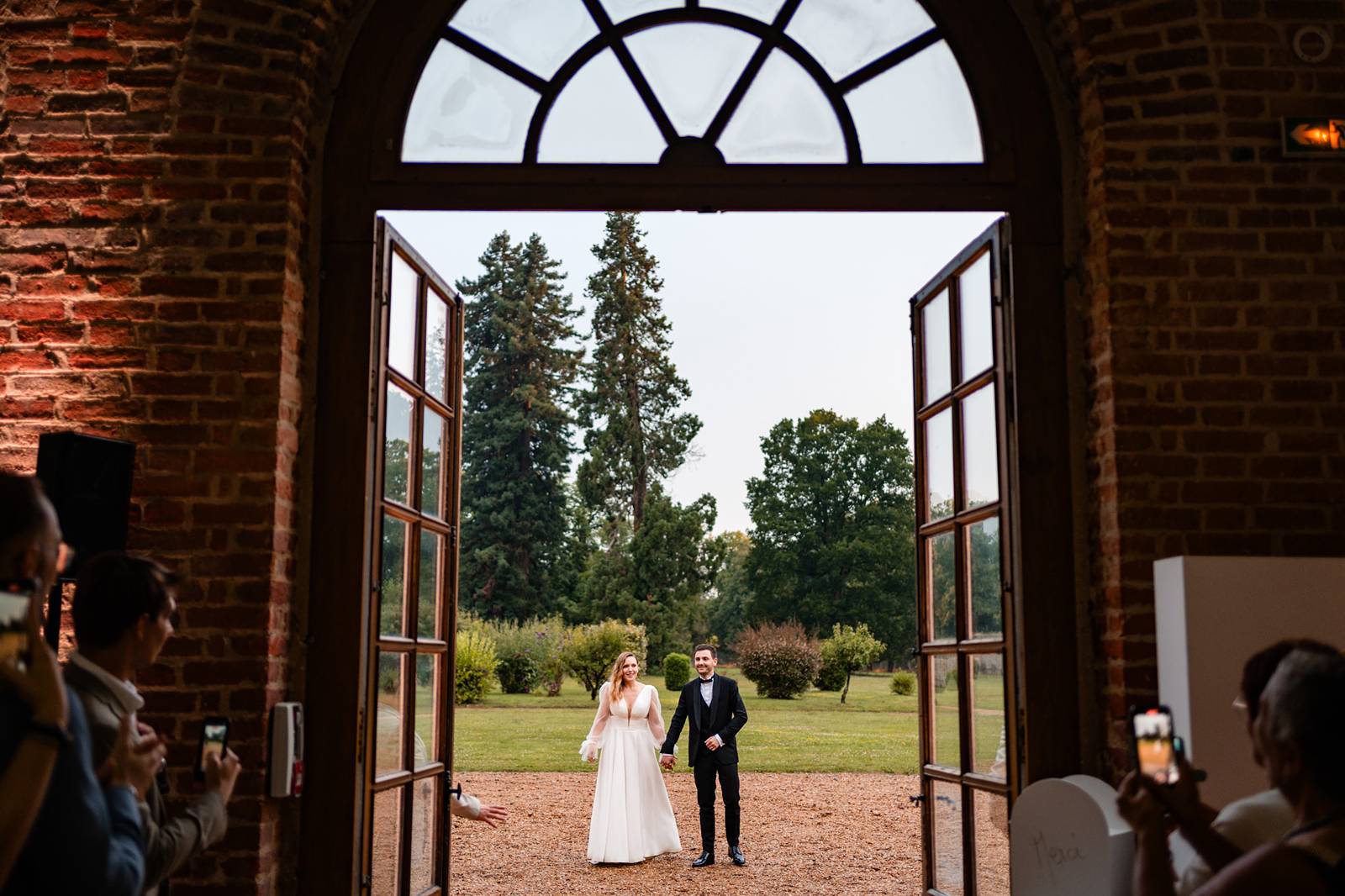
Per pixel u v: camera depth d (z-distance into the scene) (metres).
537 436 42.22
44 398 3.93
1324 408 3.98
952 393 4.71
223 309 3.98
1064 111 4.39
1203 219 4.07
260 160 4.07
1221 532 3.91
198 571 3.85
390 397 4.37
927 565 5.00
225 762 2.48
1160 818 2.05
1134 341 4.00
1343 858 1.67
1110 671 3.93
